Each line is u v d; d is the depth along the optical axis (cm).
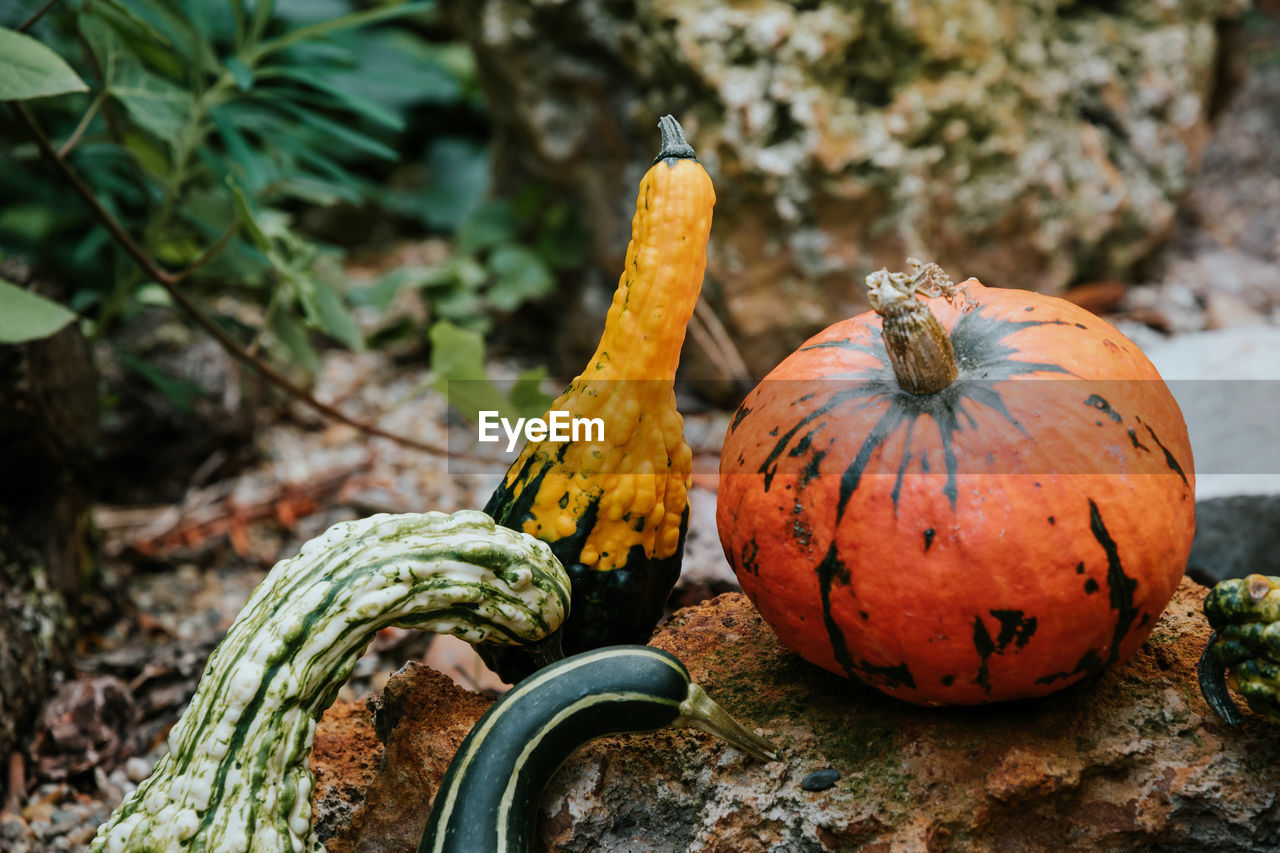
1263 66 579
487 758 142
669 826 160
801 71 350
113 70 256
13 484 268
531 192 433
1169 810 150
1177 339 355
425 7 278
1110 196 411
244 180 306
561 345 434
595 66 385
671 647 186
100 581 299
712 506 299
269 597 151
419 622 153
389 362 441
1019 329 153
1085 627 141
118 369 351
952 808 148
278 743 145
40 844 223
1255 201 489
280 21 468
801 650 158
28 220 421
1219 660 151
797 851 151
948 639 141
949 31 358
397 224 554
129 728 252
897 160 359
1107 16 418
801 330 376
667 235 157
